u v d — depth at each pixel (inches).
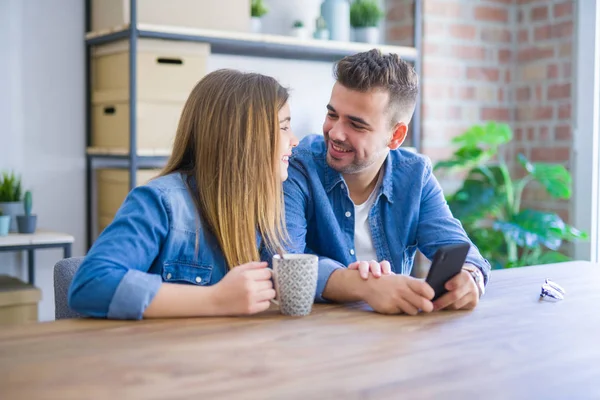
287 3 135.3
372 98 64.6
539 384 37.6
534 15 152.7
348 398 34.5
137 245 52.2
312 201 69.1
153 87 108.3
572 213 146.5
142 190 55.2
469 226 144.6
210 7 113.7
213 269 57.3
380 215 71.1
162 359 39.9
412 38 142.2
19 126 115.7
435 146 145.3
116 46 111.0
